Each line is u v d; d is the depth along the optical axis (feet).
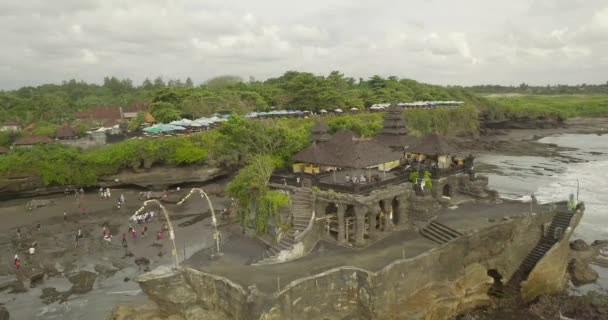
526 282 141.08
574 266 158.81
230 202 234.79
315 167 181.78
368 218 151.74
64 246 176.04
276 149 219.41
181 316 120.37
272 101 416.67
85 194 260.21
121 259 161.89
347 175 173.27
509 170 355.15
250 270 123.95
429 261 129.18
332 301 117.29
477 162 397.19
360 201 138.10
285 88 440.45
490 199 178.91
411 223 155.02
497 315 134.10
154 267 153.69
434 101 588.09
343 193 147.64
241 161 267.59
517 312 135.54
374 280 114.83
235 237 175.22
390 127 213.87
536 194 270.05
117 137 295.89
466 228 143.95
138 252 167.53
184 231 189.57
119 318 117.60
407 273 123.75
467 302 137.49
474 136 545.44
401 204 154.30
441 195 176.04
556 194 269.64
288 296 108.37
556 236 153.58
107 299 134.31
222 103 370.32
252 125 243.81
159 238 179.63
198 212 218.79
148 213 208.33
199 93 378.32
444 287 131.75
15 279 146.82
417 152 186.70
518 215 152.87
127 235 186.50
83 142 288.30
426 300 125.59
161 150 262.06
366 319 117.91
